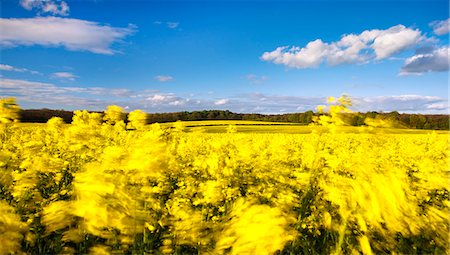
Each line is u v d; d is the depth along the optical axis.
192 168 5.23
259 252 1.99
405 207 2.12
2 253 2.35
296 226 2.55
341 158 3.81
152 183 3.14
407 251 2.05
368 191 2.18
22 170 4.58
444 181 2.59
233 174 4.93
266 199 3.21
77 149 6.14
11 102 5.11
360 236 2.23
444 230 2.02
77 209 2.39
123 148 2.87
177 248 2.45
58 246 2.53
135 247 2.47
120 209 2.44
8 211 2.55
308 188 3.36
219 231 2.23
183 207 2.84
